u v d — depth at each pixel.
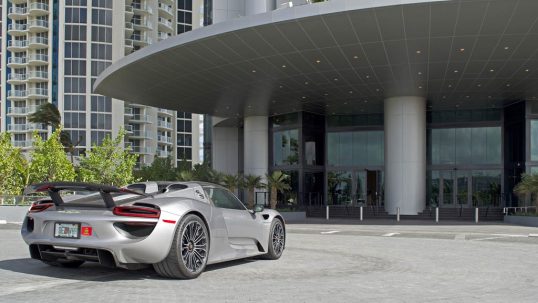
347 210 32.25
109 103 71.75
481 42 19.19
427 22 17.30
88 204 6.48
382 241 13.41
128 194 6.88
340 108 34.41
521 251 11.03
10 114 74.69
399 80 25.52
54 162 25.92
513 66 22.50
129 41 76.50
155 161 48.44
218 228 7.17
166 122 86.12
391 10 16.42
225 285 6.21
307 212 33.31
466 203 34.84
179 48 20.20
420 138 29.80
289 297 5.56
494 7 15.98
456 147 35.38
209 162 46.25
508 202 33.03
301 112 35.53
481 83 26.03
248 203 30.33
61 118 70.31
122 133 27.66
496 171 34.41
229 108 34.19
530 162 30.28
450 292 6.06
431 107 33.84
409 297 5.70
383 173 36.78
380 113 36.84
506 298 5.77
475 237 15.54
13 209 21.78
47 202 6.79
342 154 37.88
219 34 18.64
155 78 25.22
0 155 24.69
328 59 21.61
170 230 6.24
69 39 71.00
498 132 34.53
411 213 29.45
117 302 5.14
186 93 28.94
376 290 6.08
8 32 75.44
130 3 78.69
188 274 6.50
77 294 5.50
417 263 8.69
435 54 20.80
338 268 7.86
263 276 6.94
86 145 70.38
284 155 36.62
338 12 16.69
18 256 8.66
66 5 71.31
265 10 36.72
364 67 22.91
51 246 6.50
